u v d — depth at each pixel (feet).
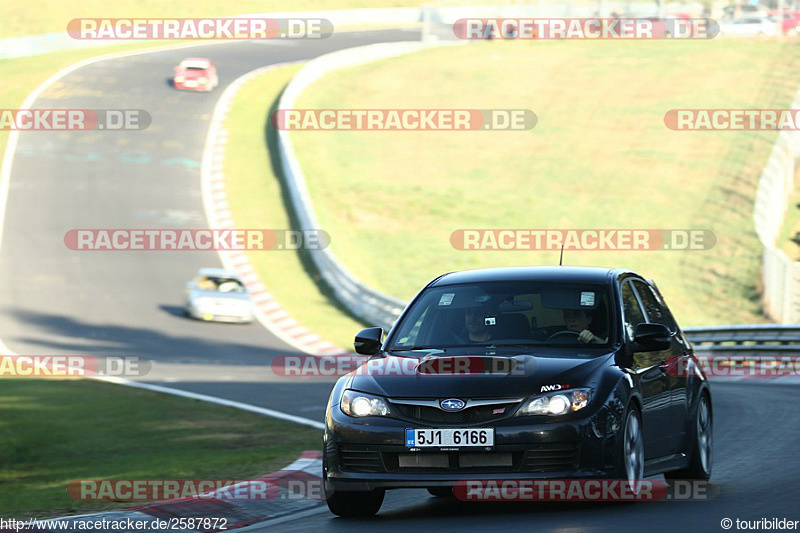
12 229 514.68
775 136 636.48
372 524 93.97
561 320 100.73
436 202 557.33
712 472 122.31
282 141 610.24
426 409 91.76
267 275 460.55
